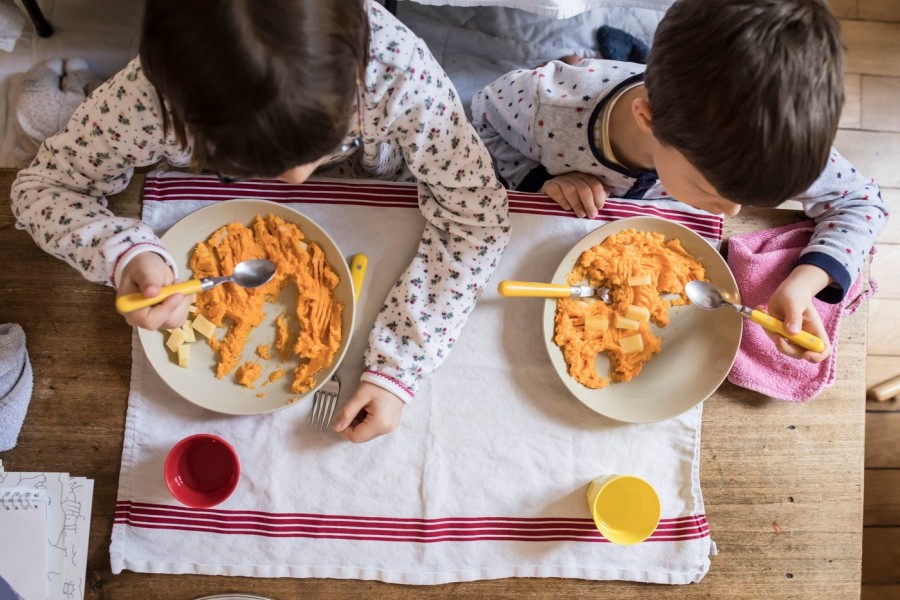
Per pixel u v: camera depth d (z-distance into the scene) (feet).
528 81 3.43
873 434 5.06
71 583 2.89
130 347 3.05
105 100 2.71
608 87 3.27
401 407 3.05
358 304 3.17
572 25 4.32
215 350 3.01
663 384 3.18
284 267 3.03
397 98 2.73
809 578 3.17
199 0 1.94
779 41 2.32
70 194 2.91
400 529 3.04
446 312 3.10
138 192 3.11
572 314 3.13
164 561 2.96
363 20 2.28
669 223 3.19
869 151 5.26
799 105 2.35
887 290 5.14
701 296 3.16
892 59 5.32
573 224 3.28
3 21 4.25
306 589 3.01
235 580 2.99
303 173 2.47
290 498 3.01
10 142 4.17
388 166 3.67
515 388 3.17
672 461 3.19
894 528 5.00
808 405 3.28
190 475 2.97
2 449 2.93
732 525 3.19
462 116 2.96
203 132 2.12
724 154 2.44
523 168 3.85
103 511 2.96
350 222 3.20
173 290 2.62
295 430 3.05
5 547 2.85
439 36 4.32
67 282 3.04
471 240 3.14
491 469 3.11
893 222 5.19
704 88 2.39
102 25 4.33
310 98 2.06
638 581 3.13
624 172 3.36
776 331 3.02
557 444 3.15
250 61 1.97
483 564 3.06
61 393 3.00
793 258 3.30
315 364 3.01
